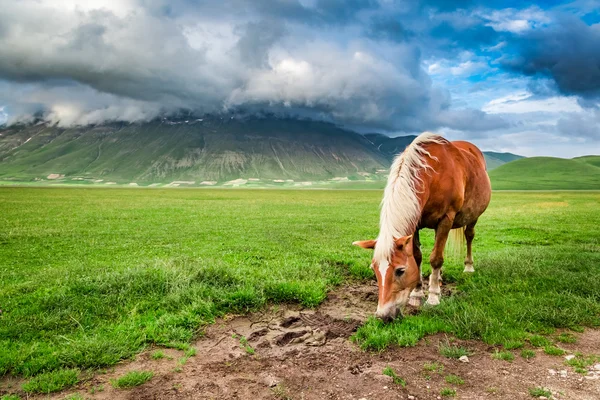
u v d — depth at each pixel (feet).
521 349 16.26
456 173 21.97
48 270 30.25
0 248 42.04
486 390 13.07
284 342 17.90
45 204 112.78
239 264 32.24
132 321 18.80
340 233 55.52
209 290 22.71
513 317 19.21
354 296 24.58
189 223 68.59
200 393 13.05
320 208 111.34
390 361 15.37
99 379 13.98
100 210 94.38
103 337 16.80
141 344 16.79
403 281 17.66
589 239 46.91
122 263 33.27
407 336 16.98
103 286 22.84
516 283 24.68
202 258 34.58
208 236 52.54
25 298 22.27
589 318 19.03
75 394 12.92
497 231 57.36
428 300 21.94
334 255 35.65
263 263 33.47
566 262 30.32
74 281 24.21
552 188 504.02
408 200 18.67
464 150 26.04
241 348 16.84
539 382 13.56
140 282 23.79
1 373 14.24
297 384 13.64
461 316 19.03
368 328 17.90
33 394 12.94
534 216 79.97
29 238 49.21
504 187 514.27
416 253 21.48
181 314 19.53
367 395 12.82
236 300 21.42
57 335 17.34
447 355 15.72
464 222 25.38
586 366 14.60
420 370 14.57
